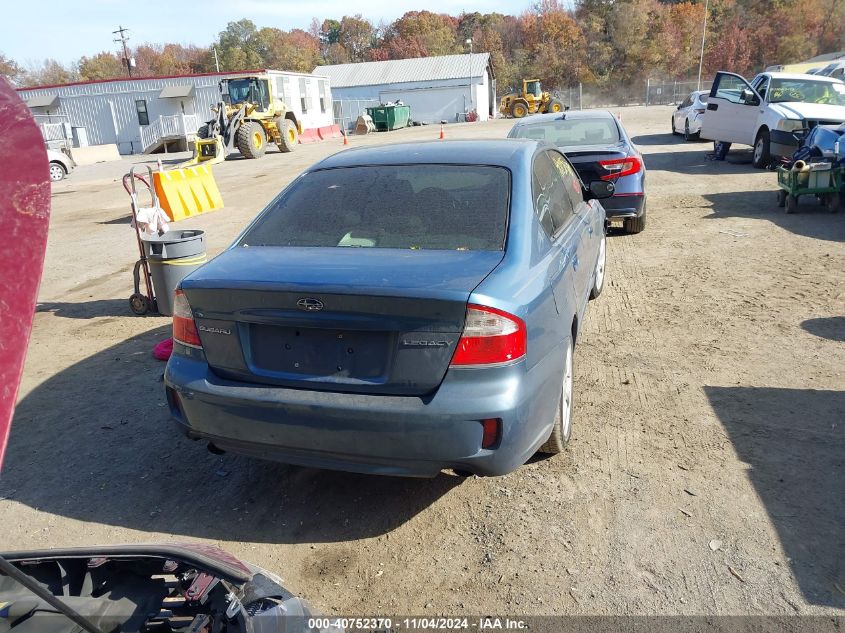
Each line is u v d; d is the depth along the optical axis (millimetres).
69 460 3865
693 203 10570
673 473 3420
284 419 2822
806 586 2609
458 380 2676
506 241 3154
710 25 84750
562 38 85750
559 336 3215
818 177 9008
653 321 5664
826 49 76812
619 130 8586
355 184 3646
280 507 3340
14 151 831
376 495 3398
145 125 38750
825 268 6832
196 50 123375
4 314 781
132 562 1848
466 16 117438
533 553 2889
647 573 2729
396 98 51094
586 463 3561
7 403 765
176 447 3982
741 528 2967
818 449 3553
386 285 2689
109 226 12539
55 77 104938
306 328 2801
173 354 3182
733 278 6715
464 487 3416
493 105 59062
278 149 29891
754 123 13516
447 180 3559
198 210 12641
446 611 2588
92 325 6449
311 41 122500
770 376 4477
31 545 3098
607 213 8070
